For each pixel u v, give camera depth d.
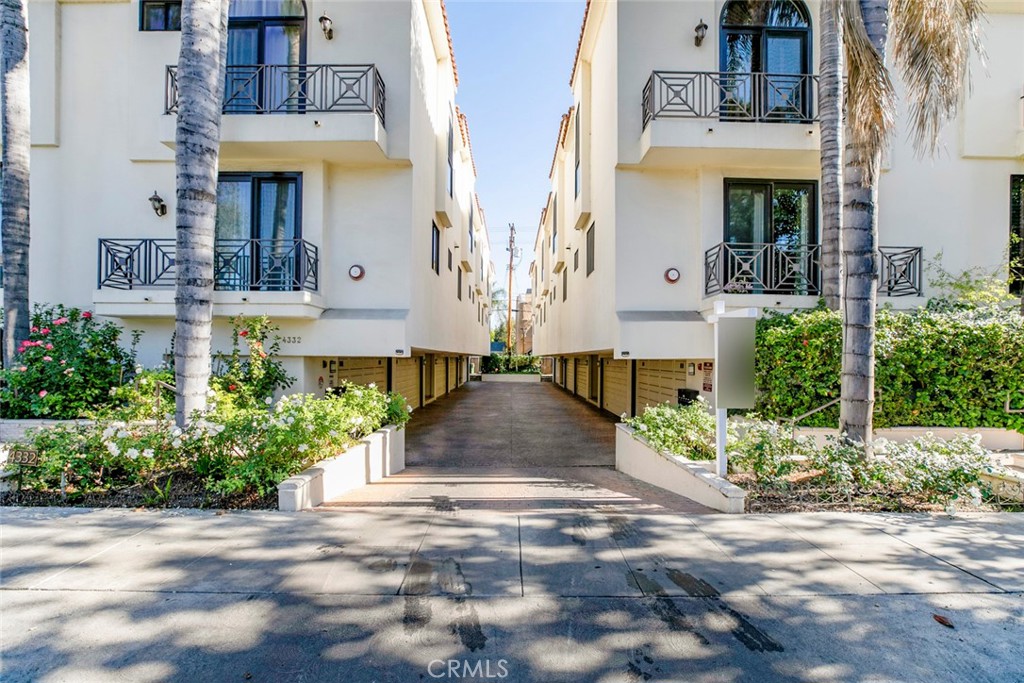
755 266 8.48
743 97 8.59
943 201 8.87
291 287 8.18
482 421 13.08
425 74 10.20
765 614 2.77
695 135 7.85
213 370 8.03
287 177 8.62
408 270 8.83
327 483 4.99
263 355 7.79
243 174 8.59
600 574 3.23
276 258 8.36
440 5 10.16
